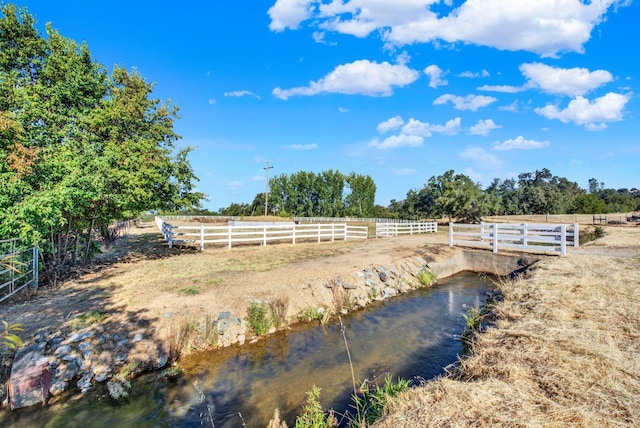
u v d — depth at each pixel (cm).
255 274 1202
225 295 960
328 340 851
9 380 559
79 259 1516
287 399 598
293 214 8462
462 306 1151
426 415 395
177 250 1938
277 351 785
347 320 1007
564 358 500
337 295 1134
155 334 752
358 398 589
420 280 1474
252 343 822
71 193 1061
